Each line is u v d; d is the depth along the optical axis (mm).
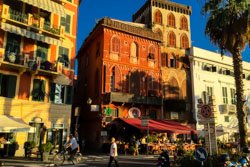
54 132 24312
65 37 26875
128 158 21391
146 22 38844
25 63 22688
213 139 13914
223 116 38125
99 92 30641
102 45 31562
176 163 14062
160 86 34094
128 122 27625
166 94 34594
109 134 29016
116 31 32406
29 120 22891
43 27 24344
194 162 12344
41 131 23422
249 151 13383
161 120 31375
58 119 24797
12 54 22156
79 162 18312
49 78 24844
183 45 38562
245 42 19391
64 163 17484
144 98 31453
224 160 11523
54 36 25297
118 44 32312
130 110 30969
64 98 25672
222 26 19875
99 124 29406
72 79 26609
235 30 19125
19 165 15523
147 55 34188
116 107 30234
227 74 40500
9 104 21922
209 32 21078
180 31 38938
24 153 21938
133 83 32219
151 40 34969
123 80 31594
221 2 20141
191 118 35531
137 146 25047
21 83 22984
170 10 39219
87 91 35281
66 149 18656
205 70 38188
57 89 25375
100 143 28516
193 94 36281
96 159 20625
